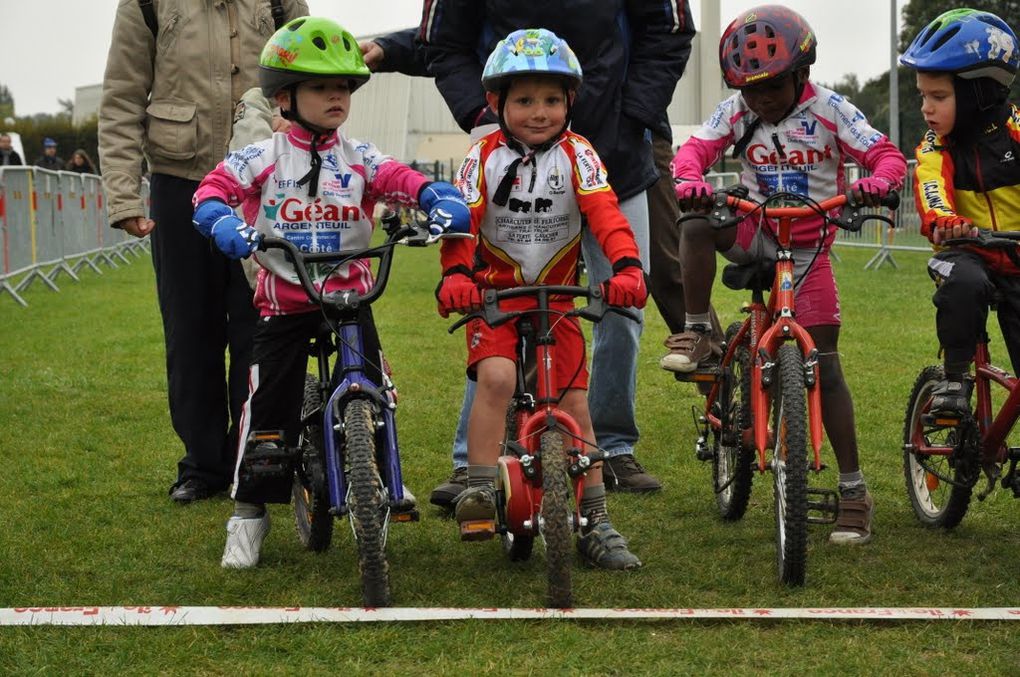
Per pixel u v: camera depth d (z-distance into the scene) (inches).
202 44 418.9
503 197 344.5
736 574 343.0
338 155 342.6
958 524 398.0
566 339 344.5
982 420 370.9
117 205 417.4
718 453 410.0
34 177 1194.6
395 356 749.9
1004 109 367.2
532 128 338.6
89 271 1435.8
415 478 465.1
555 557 307.1
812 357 337.7
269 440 345.7
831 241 378.9
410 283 1251.2
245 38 422.3
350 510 310.3
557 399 320.2
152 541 379.9
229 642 291.9
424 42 425.7
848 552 366.9
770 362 343.9
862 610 306.7
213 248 413.7
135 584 339.9
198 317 427.5
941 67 356.2
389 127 3041.3
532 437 319.3
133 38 418.9
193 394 430.0
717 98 2146.9
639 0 418.3
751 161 387.2
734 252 381.4
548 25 407.2
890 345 777.6
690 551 367.2
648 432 543.5
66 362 736.3
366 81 339.9
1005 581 339.6
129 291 1191.6
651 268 522.3
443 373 689.0
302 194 339.3
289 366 348.5
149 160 425.4
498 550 367.6
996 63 353.7
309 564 354.9
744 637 293.1
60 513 413.1
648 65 423.8
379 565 308.7
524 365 343.0
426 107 3058.6
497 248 352.2
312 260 315.6
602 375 435.8
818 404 335.6
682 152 376.2
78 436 533.6
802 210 345.7
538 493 319.6
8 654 283.1
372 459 311.0
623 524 400.2
